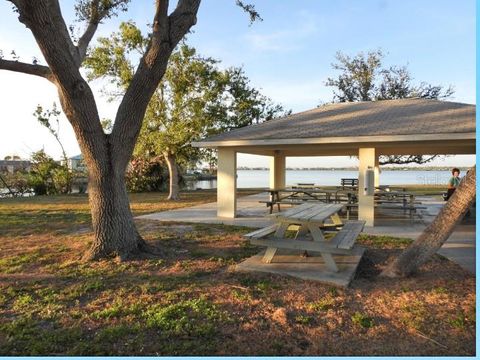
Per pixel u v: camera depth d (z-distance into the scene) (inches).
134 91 252.4
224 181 481.1
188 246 297.9
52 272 227.3
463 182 202.7
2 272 228.7
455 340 140.2
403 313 163.6
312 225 223.8
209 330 146.8
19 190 946.1
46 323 155.1
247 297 182.1
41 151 954.7
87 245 298.4
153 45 243.1
